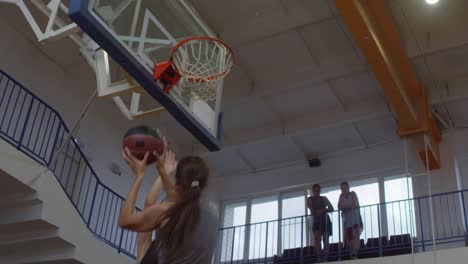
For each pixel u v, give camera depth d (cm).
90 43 732
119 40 521
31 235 857
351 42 1137
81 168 1158
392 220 1248
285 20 1084
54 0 753
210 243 205
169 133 1440
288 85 1214
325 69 1184
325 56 1188
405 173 1288
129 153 262
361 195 1328
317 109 1323
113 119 1275
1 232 868
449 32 1098
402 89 1130
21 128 1034
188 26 616
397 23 1108
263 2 1078
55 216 836
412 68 1179
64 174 1115
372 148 1353
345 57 1172
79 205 1122
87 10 488
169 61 557
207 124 621
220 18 1115
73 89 1180
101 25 502
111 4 522
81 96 1197
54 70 1144
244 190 1476
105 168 1224
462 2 1042
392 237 1107
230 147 1397
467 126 1259
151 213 213
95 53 649
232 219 1472
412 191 1242
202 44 592
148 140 271
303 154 1420
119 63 536
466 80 1199
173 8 606
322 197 1219
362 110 1271
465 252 963
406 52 1120
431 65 1184
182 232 200
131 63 530
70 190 1116
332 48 1166
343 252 1126
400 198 1270
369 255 1101
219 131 639
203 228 204
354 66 1159
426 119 1178
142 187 1317
